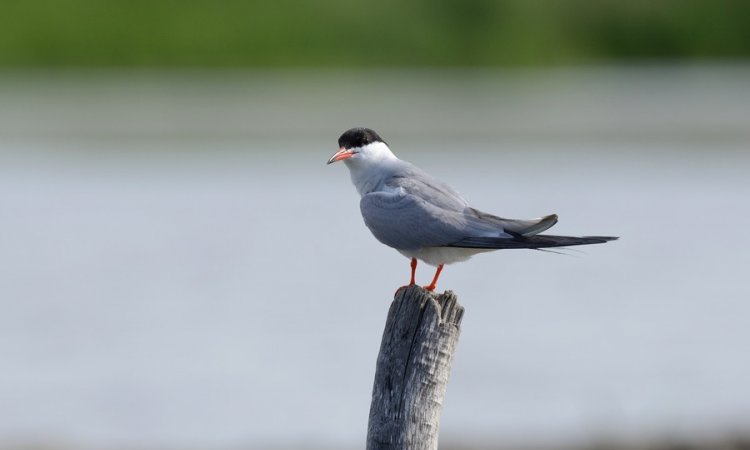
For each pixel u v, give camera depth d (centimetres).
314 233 1978
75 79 3256
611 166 2495
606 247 1900
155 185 2328
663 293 1641
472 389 1225
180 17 3484
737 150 2717
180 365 1320
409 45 3512
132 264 1780
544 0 3794
